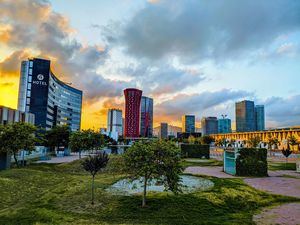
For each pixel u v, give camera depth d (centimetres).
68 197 1725
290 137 10369
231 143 14212
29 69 11556
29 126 3525
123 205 1541
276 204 1717
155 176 1527
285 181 2608
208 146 5769
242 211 1533
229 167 3191
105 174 2970
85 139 5112
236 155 3055
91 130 5394
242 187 2134
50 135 6762
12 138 3212
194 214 1416
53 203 1581
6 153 3156
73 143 5109
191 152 5731
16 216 1338
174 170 1511
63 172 3294
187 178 2677
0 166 3108
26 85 11450
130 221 1283
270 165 4319
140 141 1620
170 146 1552
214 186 2147
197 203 1602
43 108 11556
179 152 1566
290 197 1880
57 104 16112
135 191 1916
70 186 2120
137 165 1511
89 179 2534
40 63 11694
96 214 1389
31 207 1502
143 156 1516
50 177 2772
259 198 1841
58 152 6581
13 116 7700
